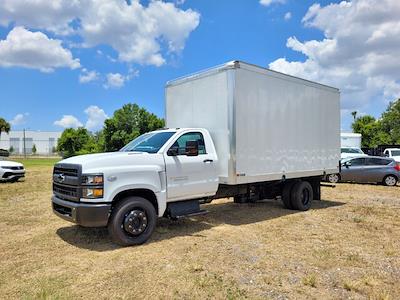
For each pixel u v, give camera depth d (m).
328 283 4.47
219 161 7.43
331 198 11.94
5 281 4.48
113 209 5.84
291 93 8.91
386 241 6.36
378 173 15.89
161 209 6.32
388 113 53.03
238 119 7.28
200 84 7.93
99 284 4.37
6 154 19.52
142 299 3.98
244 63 7.48
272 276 4.67
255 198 8.88
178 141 6.83
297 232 7.00
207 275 4.67
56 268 4.92
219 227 7.39
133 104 50.06
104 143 50.09
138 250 5.70
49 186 14.73
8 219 8.10
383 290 4.27
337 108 10.85
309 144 9.57
